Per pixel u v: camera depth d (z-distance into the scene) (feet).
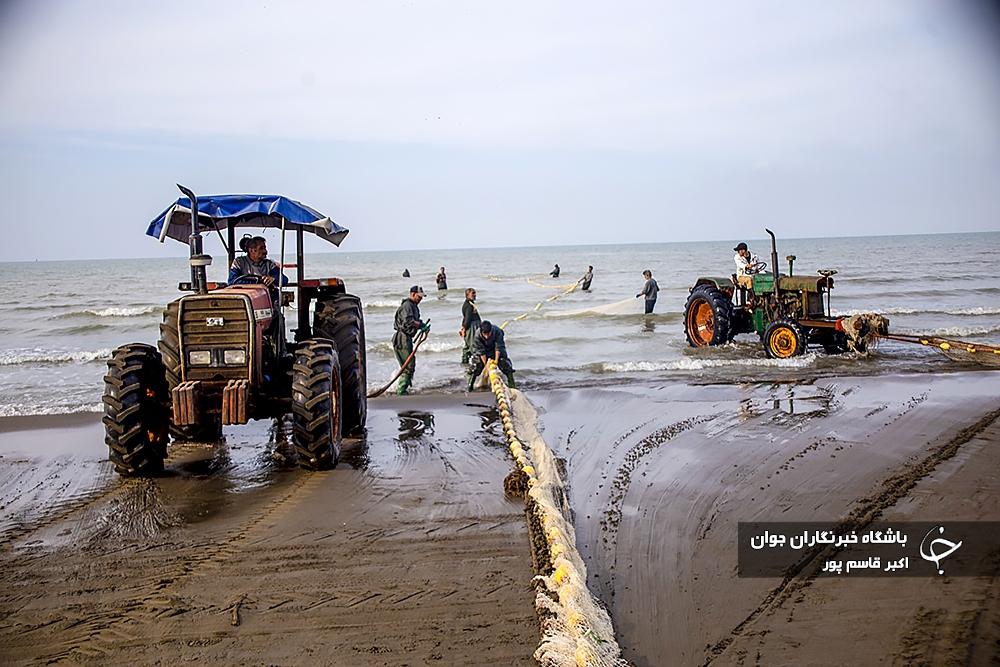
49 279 188.85
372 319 70.44
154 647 12.02
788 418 26.68
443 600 13.38
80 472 22.45
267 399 21.65
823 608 12.87
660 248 415.85
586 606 12.23
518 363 43.70
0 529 17.66
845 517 16.98
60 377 43.91
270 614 13.03
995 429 24.40
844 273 120.78
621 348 48.65
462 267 198.18
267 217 25.91
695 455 22.20
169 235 24.72
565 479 20.21
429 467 21.97
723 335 45.01
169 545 16.38
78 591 14.12
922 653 11.38
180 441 25.62
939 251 212.02
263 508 18.66
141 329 69.56
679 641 11.92
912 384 32.96
